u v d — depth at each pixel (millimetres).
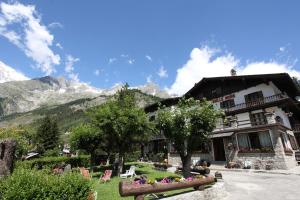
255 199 10594
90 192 7047
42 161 27906
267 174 18734
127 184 7773
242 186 13766
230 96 33125
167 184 8820
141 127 19734
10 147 8453
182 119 14375
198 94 37906
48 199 5883
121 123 19219
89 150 29078
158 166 23891
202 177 10805
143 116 20359
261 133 24000
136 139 20828
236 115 31422
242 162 23344
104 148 29047
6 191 5621
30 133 49375
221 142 28375
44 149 56281
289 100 26312
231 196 11367
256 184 14320
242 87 32188
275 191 12016
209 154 27750
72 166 30891
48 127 63625
